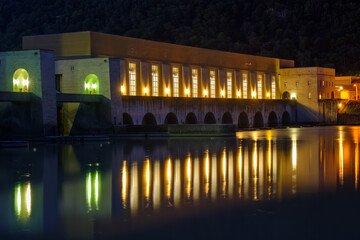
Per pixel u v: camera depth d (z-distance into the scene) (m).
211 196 24.70
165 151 47.91
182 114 94.88
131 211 21.88
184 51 106.50
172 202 23.47
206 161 38.88
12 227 19.80
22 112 70.50
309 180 29.17
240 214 21.22
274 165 36.09
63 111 82.06
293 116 129.50
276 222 20.05
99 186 27.92
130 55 93.94
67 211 22.06
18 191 26.84
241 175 31.19
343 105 135.25
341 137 71.06
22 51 70.25
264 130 99.31
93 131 79.31
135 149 50.94
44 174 33.09
